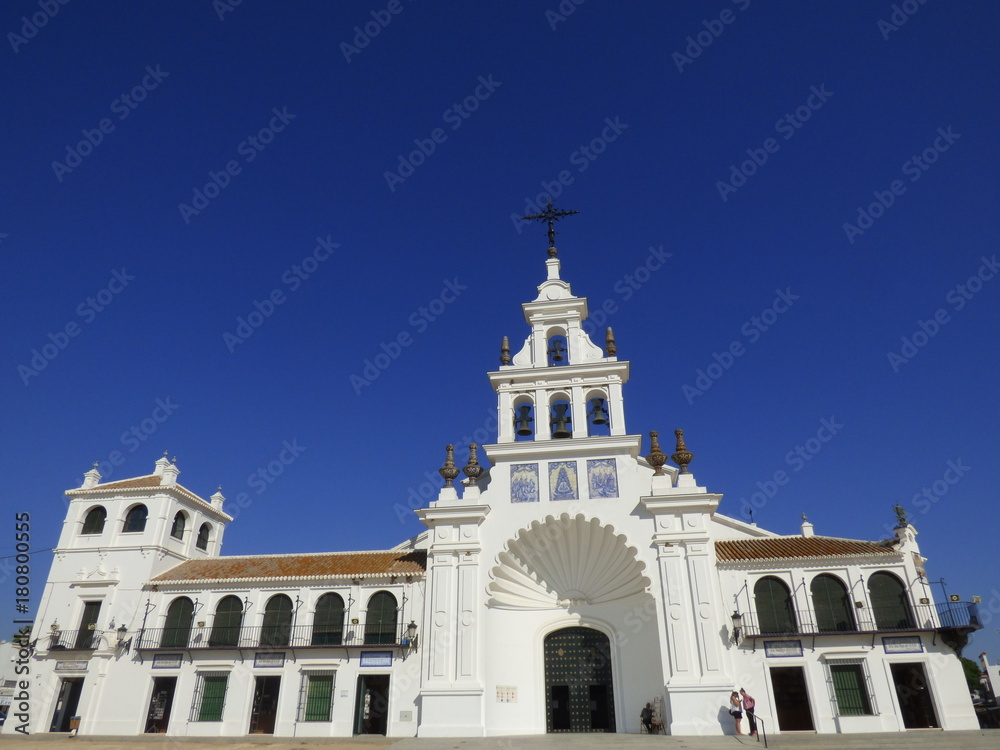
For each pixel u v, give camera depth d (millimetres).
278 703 28406
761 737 22641
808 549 28266
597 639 28750
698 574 26750
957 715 23953
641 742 21875
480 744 22312
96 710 29812
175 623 31359
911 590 26000
